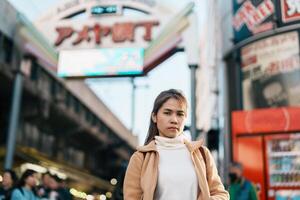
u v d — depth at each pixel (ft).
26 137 49.06
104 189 93.81
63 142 62.59
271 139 24.47
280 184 23.56
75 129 59.72
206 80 47.06
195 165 5.45
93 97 60.44
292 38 25.32
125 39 29.48
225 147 27.48
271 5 26.18
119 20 30.01
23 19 31.17
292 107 24.38
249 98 26.50
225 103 28.25
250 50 27.02
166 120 5.69
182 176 5.35
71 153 67.92
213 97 38.19
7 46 31.37
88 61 29.43
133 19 29.86
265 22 26.32
